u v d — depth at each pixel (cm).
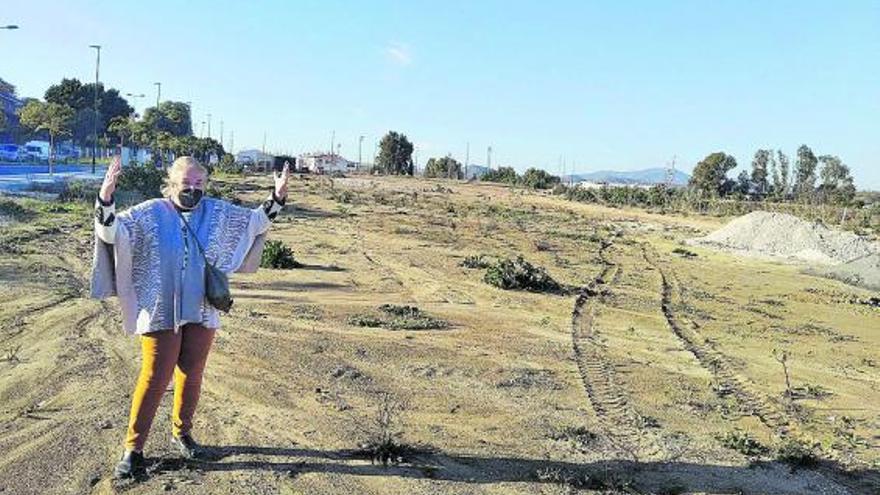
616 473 573
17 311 1009
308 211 3195
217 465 541
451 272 1714
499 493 525
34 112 4341
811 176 5838
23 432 586
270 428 619
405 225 2838
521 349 983
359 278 1536
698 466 601
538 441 632
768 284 1991
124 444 569
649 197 5531
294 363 819
